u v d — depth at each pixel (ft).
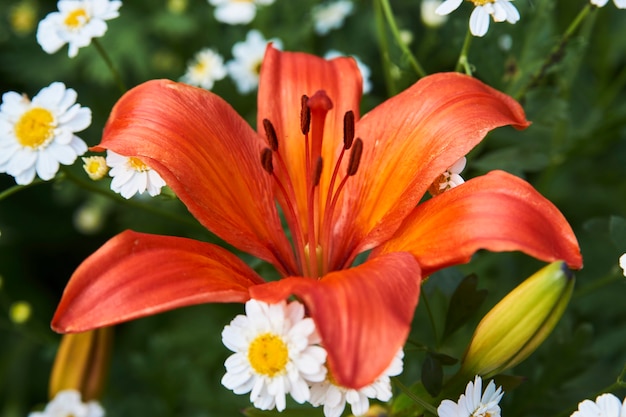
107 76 1.98
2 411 1.94
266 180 1.42
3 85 2.14
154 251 1.27
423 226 1.31
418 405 1.38
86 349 1.43
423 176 1.36
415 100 1.40
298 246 1.40
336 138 1.45
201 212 1.33
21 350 1.94
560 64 1.60
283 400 1.26
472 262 1.74
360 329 1.18
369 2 2.01
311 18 1.90
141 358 1.69
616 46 1.96
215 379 1.76
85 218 2.00
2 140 1.43
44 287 2.16
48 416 1.42
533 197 1.27
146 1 2.05
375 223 1.40
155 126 1.35
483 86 1.40
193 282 1.26
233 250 1.63
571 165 1.91
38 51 2.06
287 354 1.26
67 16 1.55
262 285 1.26
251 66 1.81
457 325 1.42
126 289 1.24
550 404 1.52
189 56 2.01
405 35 1.83
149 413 1.76
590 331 1.52
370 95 1.96
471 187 1.30
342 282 1.22
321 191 1.44
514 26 1.62
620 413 1.28
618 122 1.75
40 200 2.12
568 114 1.75
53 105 1.43
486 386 1.35
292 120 1.45
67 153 1.43
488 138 1.66
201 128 1.37
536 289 1.27
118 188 1.39
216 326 1.83
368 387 1.26
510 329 1.29
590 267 1.78
